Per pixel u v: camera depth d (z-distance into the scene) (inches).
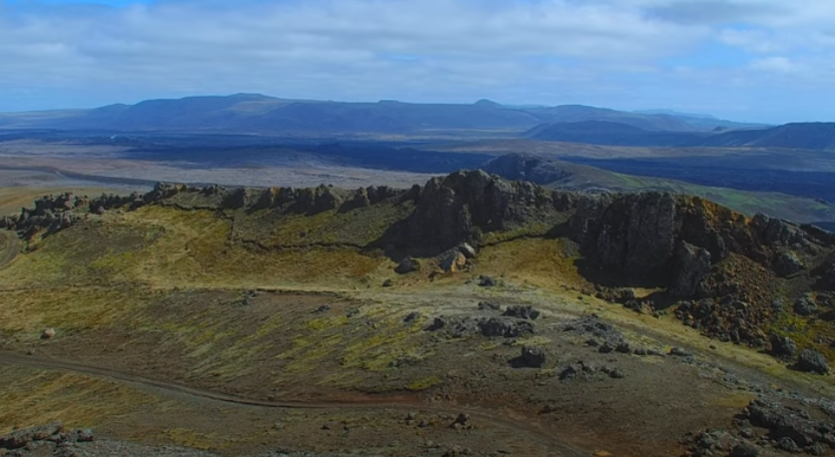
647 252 5142.7
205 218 7411.4
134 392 3902.6
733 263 4793.3
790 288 4522.6
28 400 3991.1
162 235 7057.1
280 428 2928.2
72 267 6643.7
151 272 6279.5
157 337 4891.7
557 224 5846.5
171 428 3063.5
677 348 3597.4
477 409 2876.5
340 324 4362.7
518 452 2346.2
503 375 3139.8
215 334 4712.1
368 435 2667.3
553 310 4306.1
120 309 5521.7
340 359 3791.8
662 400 2699.3
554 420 2655.0
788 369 3715.6
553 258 5433.1
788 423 2372.0
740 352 3961.6
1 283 6481.3
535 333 3683.6
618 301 4771.2
